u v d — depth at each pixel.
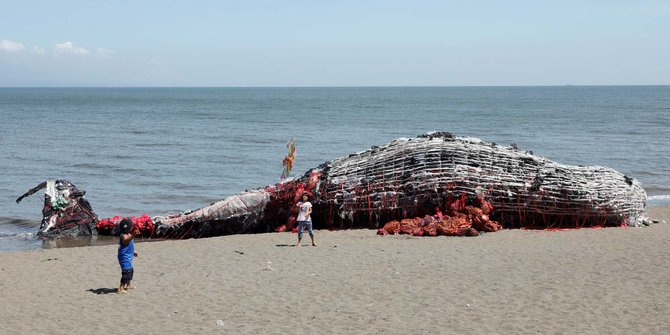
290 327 10.72
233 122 78.19
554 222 19.81
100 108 119.38
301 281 13.47
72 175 33.94
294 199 19.84
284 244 17.56
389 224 18.98
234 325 10.85
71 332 10.64
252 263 15.19
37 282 13.86
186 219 20.22
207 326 10.82
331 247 16.92
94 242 19.84
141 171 35.53
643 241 17.41
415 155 20.00
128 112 103.44
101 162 38.84
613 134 58.41
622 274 13.76
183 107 125.69
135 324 10.99
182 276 14.12
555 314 11.25
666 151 44.62
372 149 20.86
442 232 18.34
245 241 18.19
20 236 20.64
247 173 35.56
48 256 16.42
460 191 19.31
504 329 10.53
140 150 45.50
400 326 10.71
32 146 47.56
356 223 20.00
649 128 65.31
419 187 19.36
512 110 109.69
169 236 20.42
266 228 20.44
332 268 14.53
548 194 19.56
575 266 14.50
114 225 20.78
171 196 28.48
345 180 19.91
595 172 20.75
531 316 11.16
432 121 79.69
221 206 20.22
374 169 20.05
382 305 11.80
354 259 15.40
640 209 20.58
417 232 18.39
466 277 13.61
